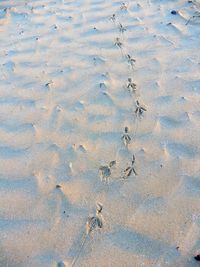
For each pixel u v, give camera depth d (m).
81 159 2.64
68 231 2.17
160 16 4.52
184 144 2.68
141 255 2.02
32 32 4.45
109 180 2.45
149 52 3.85
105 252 2.04
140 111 2.99
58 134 2.89
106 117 3.01
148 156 2.61
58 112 3.12
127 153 2.65
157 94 3.22
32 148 2.78
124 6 4.81
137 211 2.25
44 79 3.58
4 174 2.58
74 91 3.36
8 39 4.36
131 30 4.27
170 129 2.83
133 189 2.38
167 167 2.52
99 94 3.27
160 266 1.96
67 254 2.05
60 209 2.30
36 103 3.26
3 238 2.17
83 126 2.94
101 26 4.41
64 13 4.82
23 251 2.09
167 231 2.12
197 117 2.92
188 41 3.97
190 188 2.36
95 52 3.93
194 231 2.10
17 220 2.26
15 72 3.74
